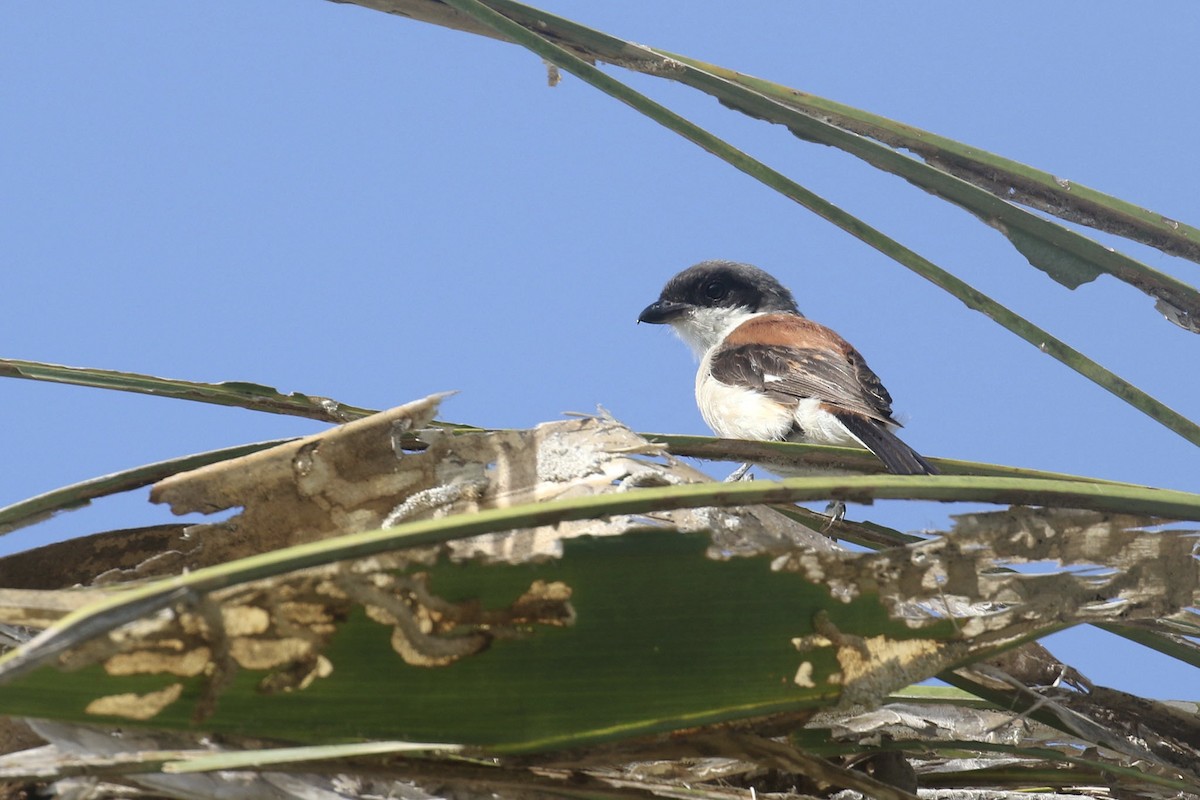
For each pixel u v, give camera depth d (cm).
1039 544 436
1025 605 442
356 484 507
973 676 530
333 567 359
